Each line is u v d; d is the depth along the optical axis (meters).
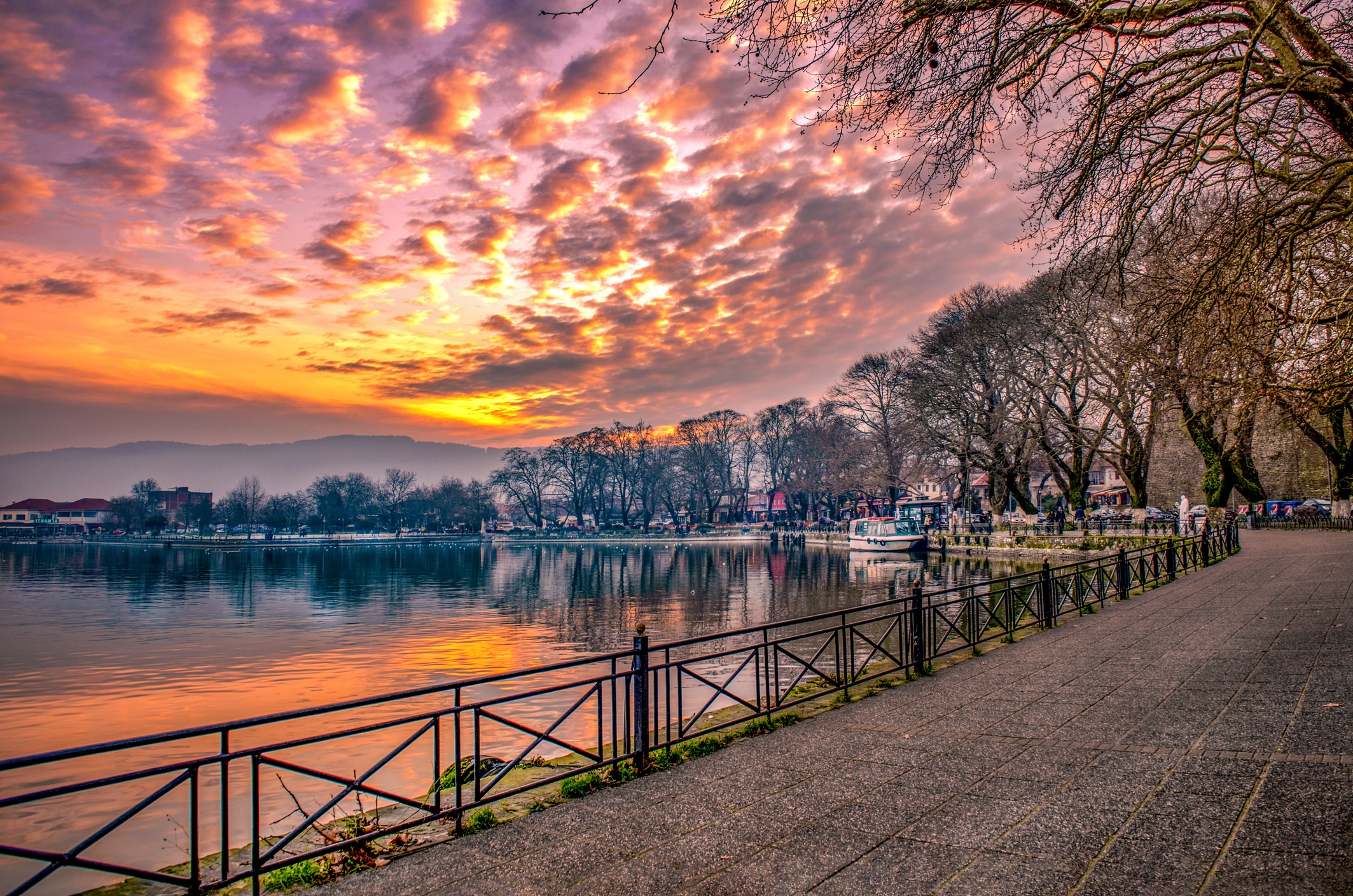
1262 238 8.52
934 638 11.70
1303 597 16.20
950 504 79.69
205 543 124.06
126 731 15.85
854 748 7.36
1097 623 14.79
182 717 16.89
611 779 6.83
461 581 52.72
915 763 6.74
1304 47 7.74
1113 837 4.83
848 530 83.75
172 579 57.88
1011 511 88.00
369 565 73.69
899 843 4.98
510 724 6.23
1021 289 41.84
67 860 3.95
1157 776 5.93
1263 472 59.00
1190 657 10.80
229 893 4.91
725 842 5.21
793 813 5.69
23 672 21.91
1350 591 16.59
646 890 4.52
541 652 24.11
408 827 5.40
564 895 4.53
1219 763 6.12
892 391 62.50
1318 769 5.77
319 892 4.81
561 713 15.17
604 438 114.31
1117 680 9.65
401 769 12.20
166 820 10.41
